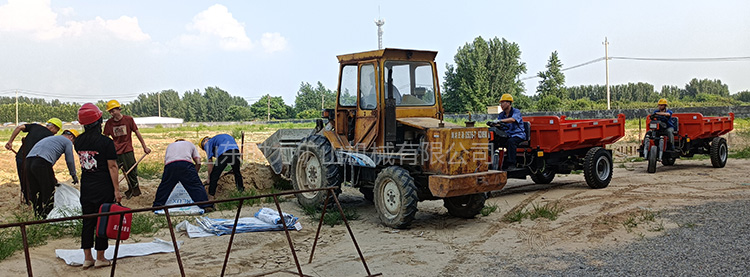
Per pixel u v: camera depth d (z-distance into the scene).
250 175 10.52
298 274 5.28
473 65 57.25
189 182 8.45
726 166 13.68
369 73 7.90
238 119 99.12
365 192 9.52
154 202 8.52
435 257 5.92
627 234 6.57
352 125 8.51
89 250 5.47
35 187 7.64
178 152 8.51
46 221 3.76
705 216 7.26
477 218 7.93
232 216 8.21
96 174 5.50
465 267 5.52
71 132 8.75
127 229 5.25
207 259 5.89
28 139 8.41
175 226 7.45
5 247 5.90
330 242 6.65
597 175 10.22
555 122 9.87
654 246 5.94
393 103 7.58
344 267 5.58
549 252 5.96
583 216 7.75
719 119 14.08
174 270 5.46
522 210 8.44
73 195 7.94
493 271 5.34
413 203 7.09
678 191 9.65
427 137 7.19
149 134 35.56
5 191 9.71
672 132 12.87
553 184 11.18
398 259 5.86
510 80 58.56
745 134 21.97
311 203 8.59
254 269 5.55
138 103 120.19
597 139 10.65
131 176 9.30
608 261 5.49
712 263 5.21
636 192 9.70
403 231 7.21
